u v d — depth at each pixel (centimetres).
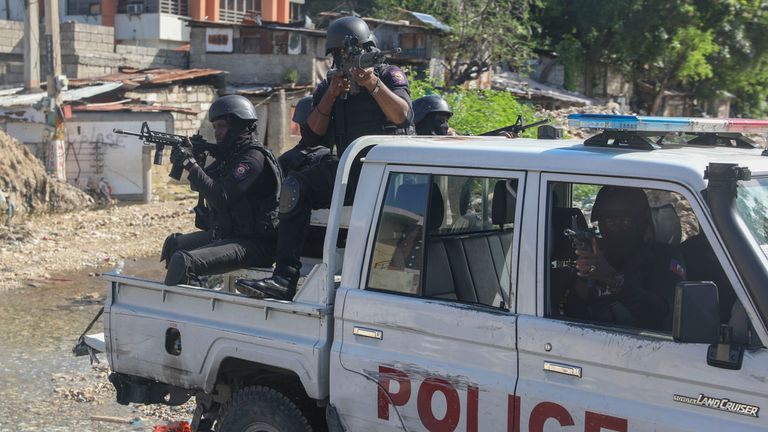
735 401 306
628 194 354
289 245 451
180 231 1667
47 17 1906
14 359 843
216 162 527
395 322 392
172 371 474
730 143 426
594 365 339
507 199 380
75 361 834
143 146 2012
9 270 1309
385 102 470
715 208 312
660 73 3562
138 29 3262
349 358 405
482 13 2700
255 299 436
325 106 483
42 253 1438
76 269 1338
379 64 458
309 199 455
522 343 356
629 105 3759
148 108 2106
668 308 342
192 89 2306
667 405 322
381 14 2881
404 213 402
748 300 307
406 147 407
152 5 3231
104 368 792
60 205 1831
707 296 296
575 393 344
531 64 3444
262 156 507
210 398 490
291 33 2522
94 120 2031
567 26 3553
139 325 489
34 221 1716
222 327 450
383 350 397
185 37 3359
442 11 2781
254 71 2575
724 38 3494
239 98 516
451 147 395
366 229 411
